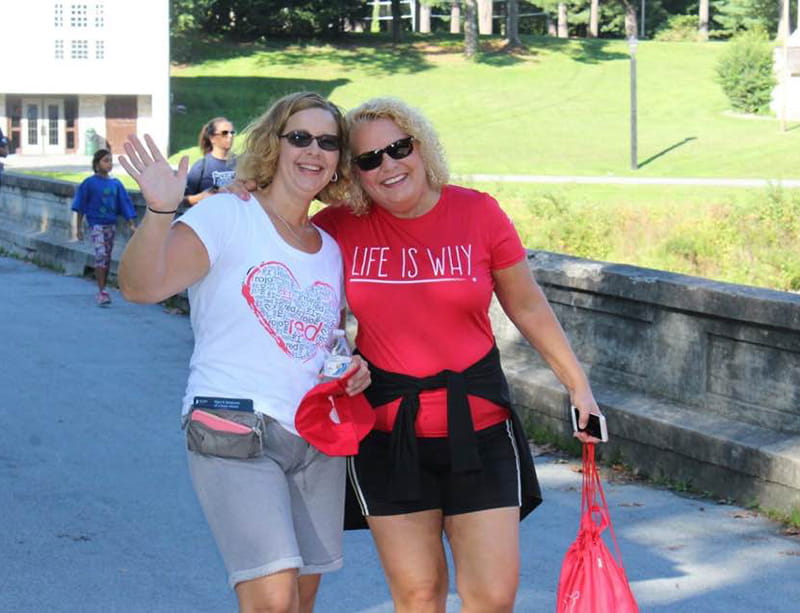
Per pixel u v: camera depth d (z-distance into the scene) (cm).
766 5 10881
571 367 493
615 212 2469
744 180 4700
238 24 9588
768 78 7381
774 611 610
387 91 7962
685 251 2059
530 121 7075
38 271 2175
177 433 976
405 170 471
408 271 473
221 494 443
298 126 463
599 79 8650
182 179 433
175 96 7450
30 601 623
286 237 465
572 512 779
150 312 1634
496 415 479
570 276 962
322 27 9744
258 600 436
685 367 864
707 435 801
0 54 6153
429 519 476
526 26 13400
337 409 464
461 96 7900
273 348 451
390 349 475
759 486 771
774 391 795
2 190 2625
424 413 471
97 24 6228
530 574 664
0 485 828
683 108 7606
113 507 783
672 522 753
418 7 12838
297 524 467
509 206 2625
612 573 461
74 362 1267
